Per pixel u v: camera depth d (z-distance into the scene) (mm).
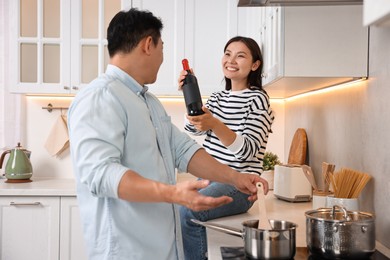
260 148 1963
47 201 2787
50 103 3314
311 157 2545
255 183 1533
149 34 1381
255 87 2086
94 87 1302
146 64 1402
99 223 1333
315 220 1268
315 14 1757
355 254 1221
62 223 2791
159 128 1433
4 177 3211
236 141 1742
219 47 2957
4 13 3225
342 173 1643
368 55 1701
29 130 3314
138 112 1336
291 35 1767
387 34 1508
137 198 1142
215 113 2062
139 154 1326
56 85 2980
